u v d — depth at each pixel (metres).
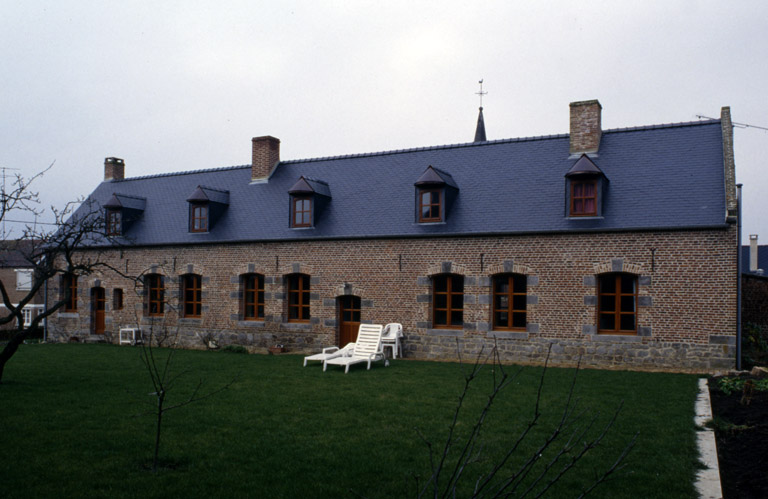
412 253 15.20
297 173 18.86
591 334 13.34
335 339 16.14
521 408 8.59
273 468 5.98
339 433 7.27
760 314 15.31
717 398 9.21
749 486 5.47
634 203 13.48
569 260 13.59
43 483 5.49
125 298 19.56
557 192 14.49
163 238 18.97
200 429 7.43
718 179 13.16
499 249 14.24
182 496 5.23
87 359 14.35
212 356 15.35
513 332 14.07
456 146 17.06
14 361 13.88
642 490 5.34
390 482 5.60
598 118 15.10
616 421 7.75
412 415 8.20
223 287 17.81
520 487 5.45
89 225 11.55
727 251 12.32
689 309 12.58
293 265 16.75
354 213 16.53
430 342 14.91
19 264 27.34
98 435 7.08
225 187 19.78
